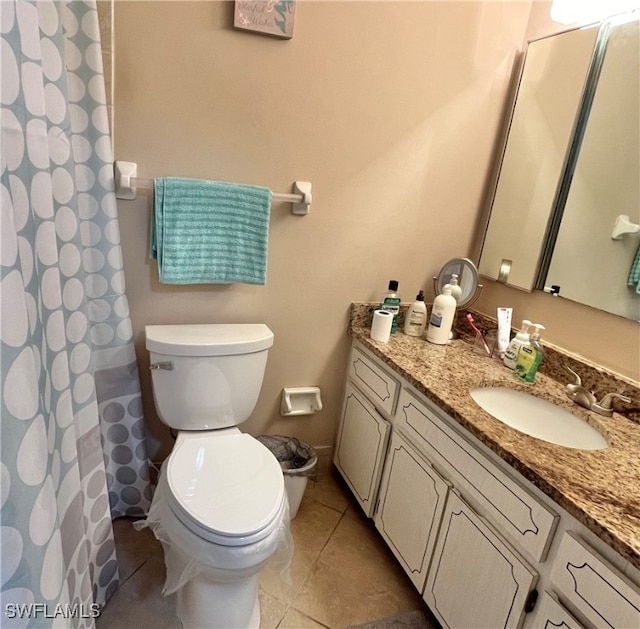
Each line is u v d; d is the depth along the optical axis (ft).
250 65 4.62
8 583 2.19
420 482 4.36
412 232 5.89
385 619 4.47
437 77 5.32
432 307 6.03
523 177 5.47
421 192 5.74
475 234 6.22
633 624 2.39
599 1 4.44
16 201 2.27
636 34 4.23
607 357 4.46
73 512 3.23
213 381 4.82
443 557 4.00
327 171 5.25
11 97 2.24
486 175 5.98
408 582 4.94
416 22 5.03
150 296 5.03
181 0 4.23
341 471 6.16
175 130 4.57
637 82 4.23
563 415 4.33
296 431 6.31
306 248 5.46
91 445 3.86
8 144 2.22
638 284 4.18
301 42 4.71
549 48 5.12
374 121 5.25
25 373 2.20
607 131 4.51
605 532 2.49
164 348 4.58
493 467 3.44
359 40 4.89
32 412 2.24
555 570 2.89
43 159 2.73
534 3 5.37
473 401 4.00
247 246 4.90
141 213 4.74
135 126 4.44
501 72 5.57
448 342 5.61
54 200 3.23
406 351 5.16
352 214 5.52
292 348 5.84
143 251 4.86
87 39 3.90
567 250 4.91
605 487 2.91
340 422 6.24
